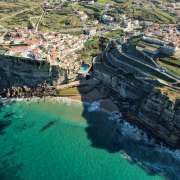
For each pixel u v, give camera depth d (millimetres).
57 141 176375
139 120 192000
